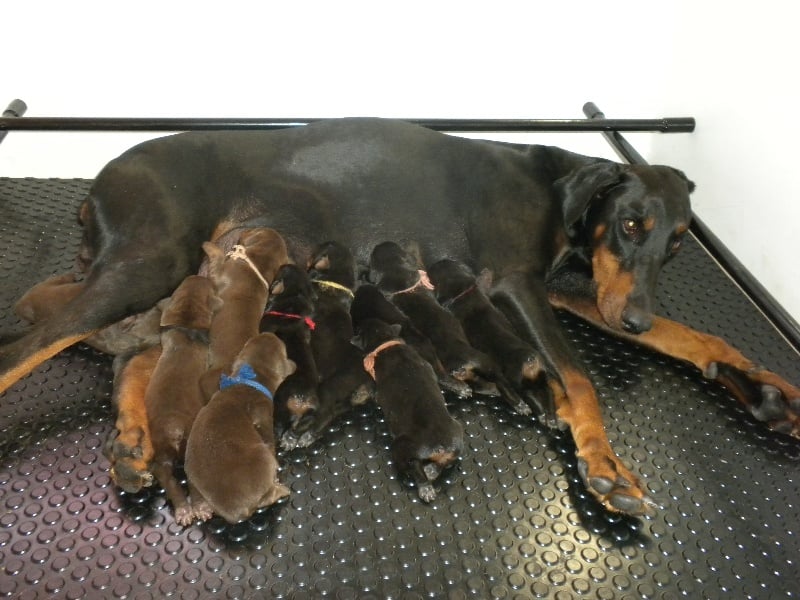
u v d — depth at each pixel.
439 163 0.93
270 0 1.08
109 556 0.64
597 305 0.88
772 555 0.68
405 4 1.11
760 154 1.00
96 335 0.77
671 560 0.67
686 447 0.79
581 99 1.22
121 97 1.13
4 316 0.86
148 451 0.67
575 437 0.73
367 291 0.83
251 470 0.62
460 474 0.74
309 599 0.62
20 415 0.76
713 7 1.08
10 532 0.65
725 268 0.98
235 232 0.87
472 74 1.18
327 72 1.15
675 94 1.18
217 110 1.16
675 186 0.87
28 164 1.18
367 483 0.72
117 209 0.77
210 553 0.65
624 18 1.16
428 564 0.65
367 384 0.75
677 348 0.88
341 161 0.90
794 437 0.81
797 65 0.92
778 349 0.92
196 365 0.71
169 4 1.07
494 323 0.80
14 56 1.08
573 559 0.67
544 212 0.91
